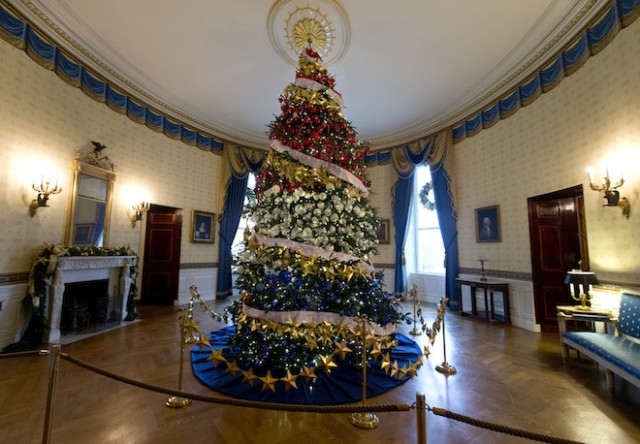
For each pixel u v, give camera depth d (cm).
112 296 541
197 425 231
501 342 444
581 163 428
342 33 473
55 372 185
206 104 707
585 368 346
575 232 511
